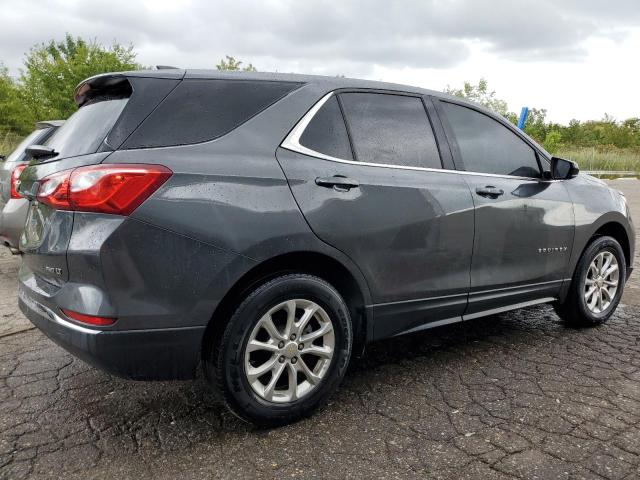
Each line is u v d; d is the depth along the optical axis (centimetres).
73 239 237
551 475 235
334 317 286
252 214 258
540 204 385
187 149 255
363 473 238
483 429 275
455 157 350
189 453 254
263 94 287
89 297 235
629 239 468
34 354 374
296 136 287
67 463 246
